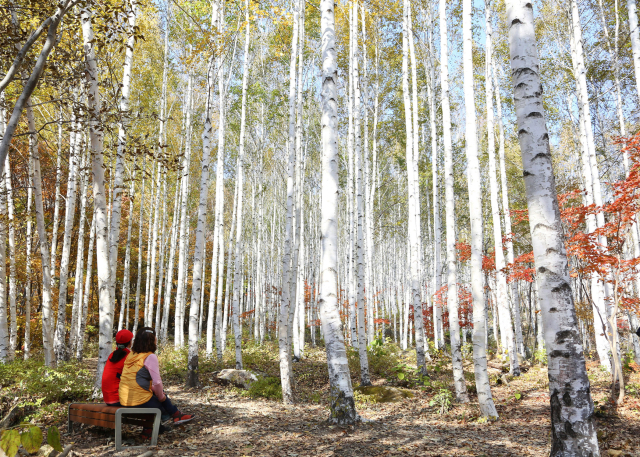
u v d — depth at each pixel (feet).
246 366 46.14
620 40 50.88
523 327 98.17
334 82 22.07
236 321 42.88
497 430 22.07
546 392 34.37
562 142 68.90
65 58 20.88
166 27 58.13
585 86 41.78
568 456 10.85
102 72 31.76
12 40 17.06
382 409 28.50
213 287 55.67
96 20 24.93
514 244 72.90
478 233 26.09
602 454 17.48
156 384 16.08
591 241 32.58
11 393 21.62
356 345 54.60
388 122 69.62
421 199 100.58
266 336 97.09
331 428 19.83
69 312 71.82
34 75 12.95
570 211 33.35
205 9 47.55
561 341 11.36
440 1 33.83
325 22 22.33
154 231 61.77
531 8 13.21
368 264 64.64
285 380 29.55
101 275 22.82
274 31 57.77
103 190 23.26
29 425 6.36
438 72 65.92
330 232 20.95
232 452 15.76
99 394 21.98
